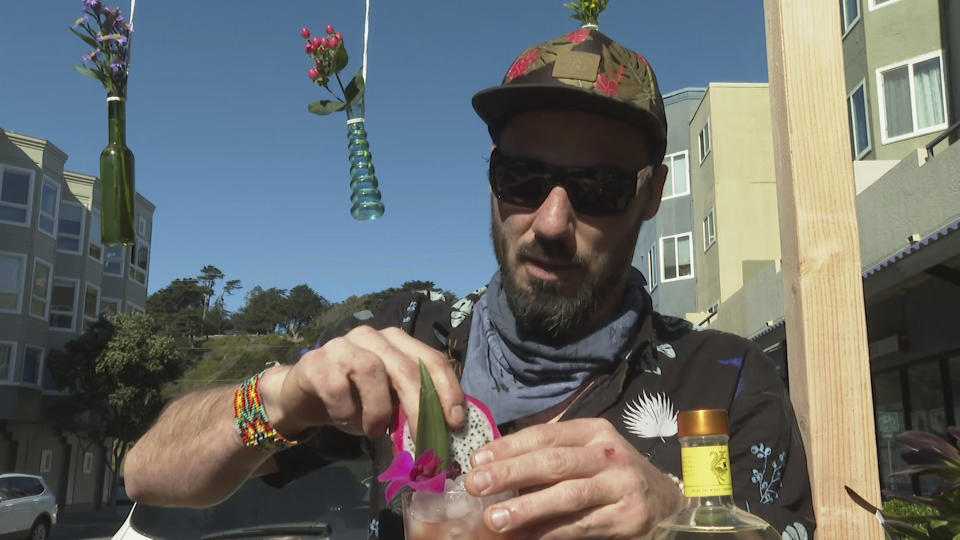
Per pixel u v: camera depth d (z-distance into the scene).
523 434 0.98
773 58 1.73
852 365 1.54
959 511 1.67
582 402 1.48
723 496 0.97
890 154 12.92
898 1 13.03
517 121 1.43
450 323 1.71
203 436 1.32
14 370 27.42
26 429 28.77
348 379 1.13
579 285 1.42
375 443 1.59
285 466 1.57
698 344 1.59
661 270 23.75
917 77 12.65
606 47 1.44
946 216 8.02
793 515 1.44
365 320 1.80
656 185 1.58
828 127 1.63
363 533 3.07
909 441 1.84
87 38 1.48
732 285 20.14
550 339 1.49
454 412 1.06
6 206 27.83
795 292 1.60
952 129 8.01
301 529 3.11
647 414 1.48
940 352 8.27
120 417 27.36
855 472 1.50
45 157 29.12
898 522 1.62
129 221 1.49
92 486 32.28
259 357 46.12
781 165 1.68
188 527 3.27
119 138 1.50
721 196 20.62
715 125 21.00
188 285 91.12
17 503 15.57
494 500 0.95
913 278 8.29
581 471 0.95
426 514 0.94
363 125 1.33
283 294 92.06
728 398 1.52
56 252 30.56
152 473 1.40
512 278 1.45
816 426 1.52
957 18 11.88
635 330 1.54
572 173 1.38
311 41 1.31
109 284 34.53
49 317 29.58
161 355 28.33
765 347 12.30
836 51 1.65
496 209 1.48
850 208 1.60
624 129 1.41
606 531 0.95
